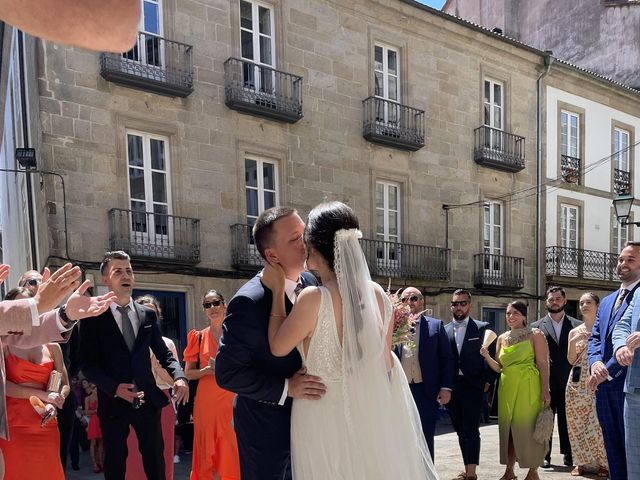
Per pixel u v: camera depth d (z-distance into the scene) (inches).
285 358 92.0
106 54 349.1
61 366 153.9
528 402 187.3
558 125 627.8
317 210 90.6
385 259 488.4
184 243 378.0
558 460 235.1
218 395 168.1
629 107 702.5
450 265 526.9
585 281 634.8
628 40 735.1
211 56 397.4
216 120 398.0
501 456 196.1
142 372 142.9
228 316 90.8
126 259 148.7
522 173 593.3
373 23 484.1
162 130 375.2
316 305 85.4
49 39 25.9
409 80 507.8
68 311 91.5
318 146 448.5
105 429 139.8
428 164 518.0
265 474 93.7
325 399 86.4
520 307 197.8
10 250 644.1
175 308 378.0
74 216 338.3
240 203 406.3
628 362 134.6
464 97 546.6
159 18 380.5
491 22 868.0
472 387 204.5
